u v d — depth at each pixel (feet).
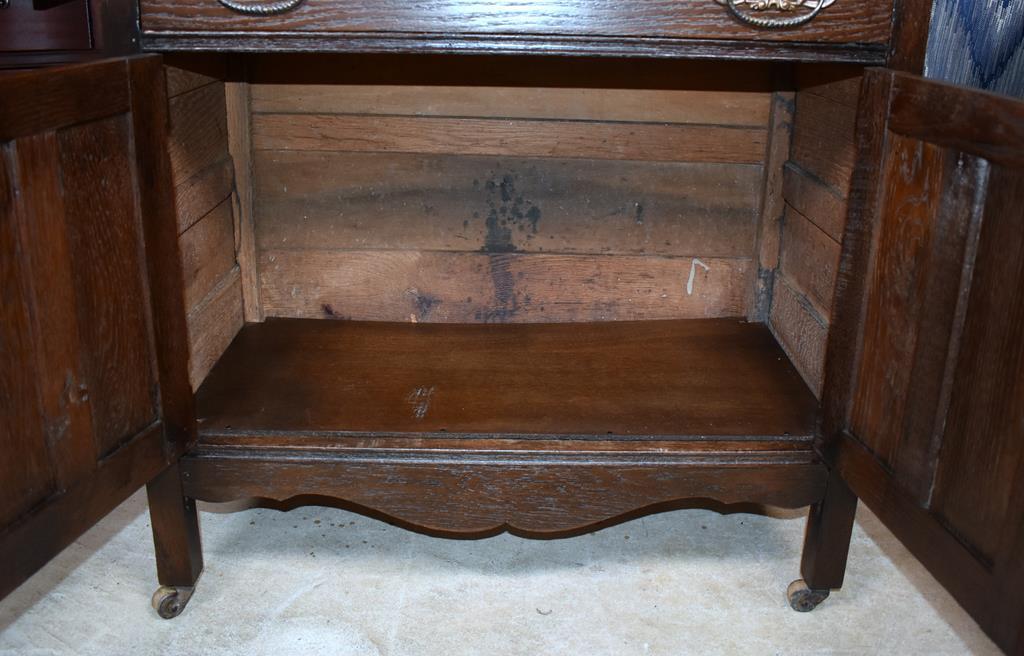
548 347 5.14
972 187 2.92
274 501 4.93
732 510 4.92
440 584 4.28
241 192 5.20
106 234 3.22
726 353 5.08
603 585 4.29
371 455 3.97
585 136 5.18
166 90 3.56
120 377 3.39
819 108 4.65
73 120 2.96
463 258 5.41
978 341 2.93
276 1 3.37
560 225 5.35
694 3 3.41
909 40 3.45
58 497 3.07
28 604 4.09
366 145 5.19
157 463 3.68
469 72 5.05
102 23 3.41
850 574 4.41
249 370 4.75
